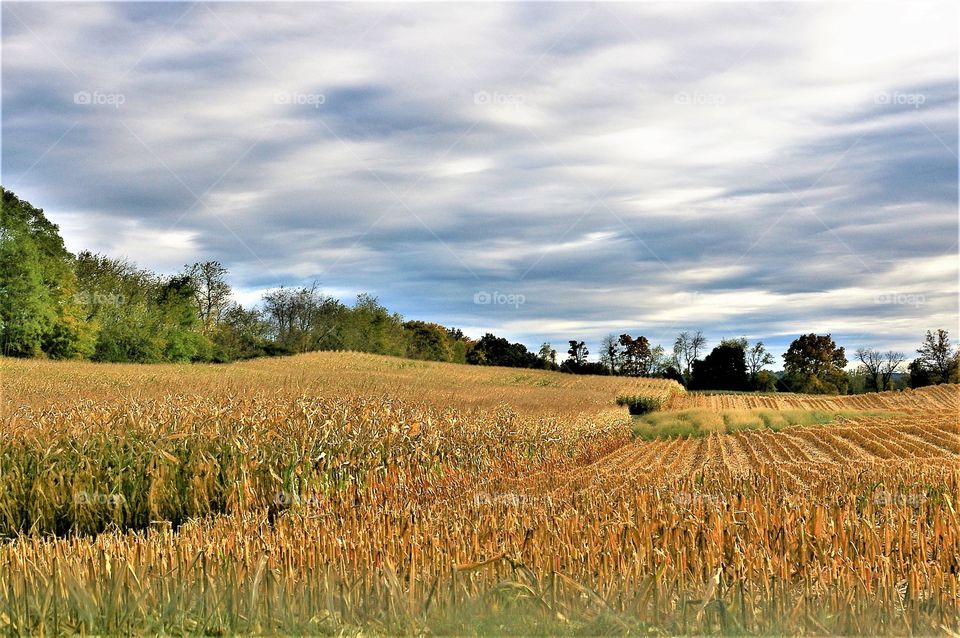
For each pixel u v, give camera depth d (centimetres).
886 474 1210
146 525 1084
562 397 3916
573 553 563
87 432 1229
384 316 8219
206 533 681
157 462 1140
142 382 3506
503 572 525
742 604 470
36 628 473
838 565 561
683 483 1046
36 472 1121
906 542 630
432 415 1795
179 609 490
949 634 449
